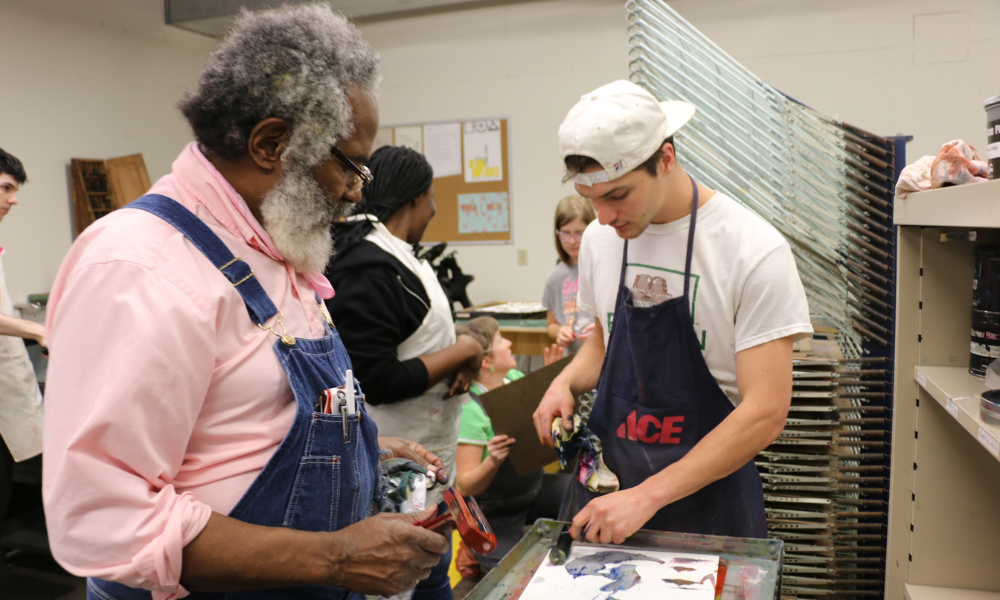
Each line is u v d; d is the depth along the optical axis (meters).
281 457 0.81
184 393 0.73
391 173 1.68
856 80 4.07
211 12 4.78
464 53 4.98
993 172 1.01
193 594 0.82
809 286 1.73
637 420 1.29
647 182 1.11
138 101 4.84
